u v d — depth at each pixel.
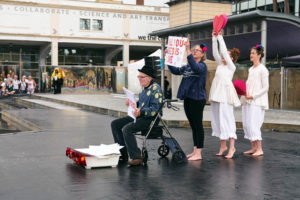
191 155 6.20
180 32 18.86
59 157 5.95
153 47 42.44
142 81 5.54
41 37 37.66
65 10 38.34
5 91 27.86
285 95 15.74
